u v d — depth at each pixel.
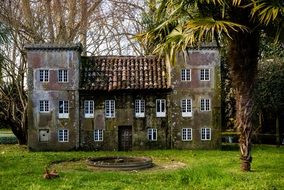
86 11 41.56
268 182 18.97
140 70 37.16
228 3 19.25
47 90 35.56
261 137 41.41
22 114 40.28
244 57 20.45
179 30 19.28
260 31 20.52
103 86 35.62
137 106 36.12
